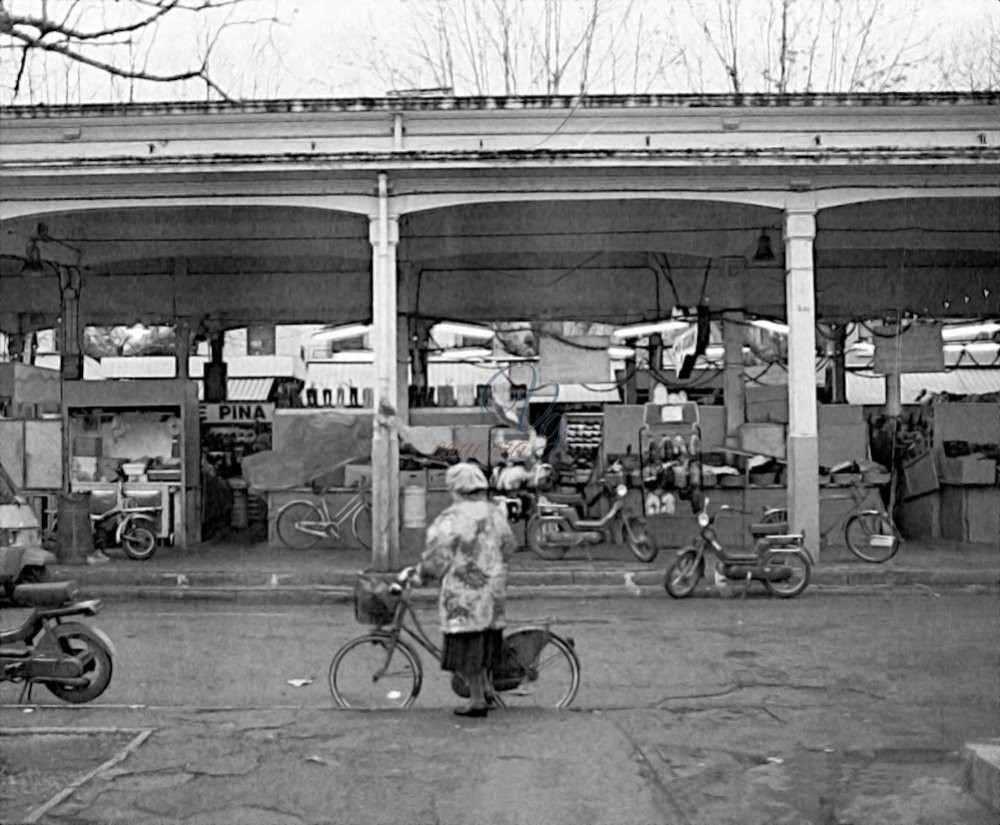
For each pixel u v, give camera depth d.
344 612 13.00
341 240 19.48
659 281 20.94
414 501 17.00
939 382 29.06
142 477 18.16
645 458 18.20
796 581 14.13
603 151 14.84
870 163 14.93
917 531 19.38
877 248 20.09
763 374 23.77
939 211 18.50
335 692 7.99
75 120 15.37
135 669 9.53
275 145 15.37
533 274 21.27
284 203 15.23
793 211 15.27
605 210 18.31
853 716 7.59
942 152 14.87
